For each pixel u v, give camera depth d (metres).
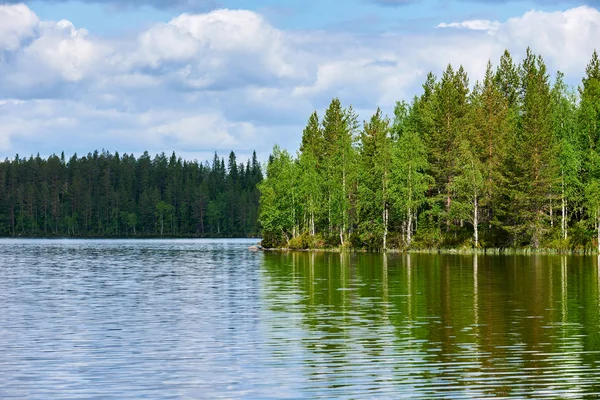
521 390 20.36
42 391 20.48
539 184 96.50
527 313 34.16
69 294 44.00
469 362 23.61
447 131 108.56
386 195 104.00
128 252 114.44
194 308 36.72
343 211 111.44
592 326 30.30
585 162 98.19
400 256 88.81
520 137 103.25
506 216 100.19
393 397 19.80
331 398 19.77
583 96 111.56
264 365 23.39
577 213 103.12
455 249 98.50
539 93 111.81
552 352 25.05
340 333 28.86
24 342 27.27
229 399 19.70
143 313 34.91
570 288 45.50
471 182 99.25
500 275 56.03
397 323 31.30
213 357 24.53
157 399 19.75
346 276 56.16
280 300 39.91
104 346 26.45
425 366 23.11
